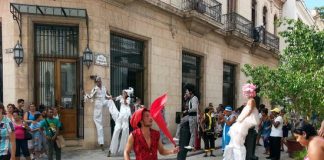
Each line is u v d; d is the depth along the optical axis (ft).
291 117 39.40
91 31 37.42
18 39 35.88
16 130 27.30
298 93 33.68
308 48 35.42
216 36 62.90
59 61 37.76
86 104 36.76
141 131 14.52
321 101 31.73
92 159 31.53
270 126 39.06
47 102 37.58
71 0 36.81
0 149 19.92
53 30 37.50
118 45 42.32
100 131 36.76
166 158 33.04
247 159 28.50
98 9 38.06
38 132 31.27
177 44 51.60
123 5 41.14
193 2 52.24
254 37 75.56
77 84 37.86
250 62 77.66
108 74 39.24
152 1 44.93
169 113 49.44
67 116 37.50
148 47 45.98
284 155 38.86
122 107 34.24
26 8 35.47
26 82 35.94
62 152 34.96
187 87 29.19
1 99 37.58
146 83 45.96
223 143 35.04
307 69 35.29
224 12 65.92
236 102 71.61
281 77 34.76
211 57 61.31
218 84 63.87
